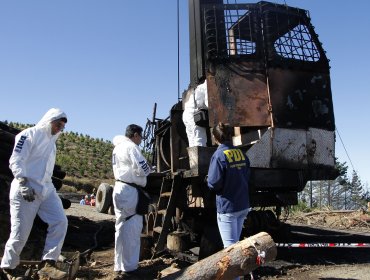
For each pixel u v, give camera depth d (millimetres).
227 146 4676
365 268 6105
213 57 6309
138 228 5465
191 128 6715
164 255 6863
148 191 7613
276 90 6348
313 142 6406
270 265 6031
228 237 4582
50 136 4727
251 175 6168
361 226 11805
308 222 13117
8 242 4559
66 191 33844
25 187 4402
